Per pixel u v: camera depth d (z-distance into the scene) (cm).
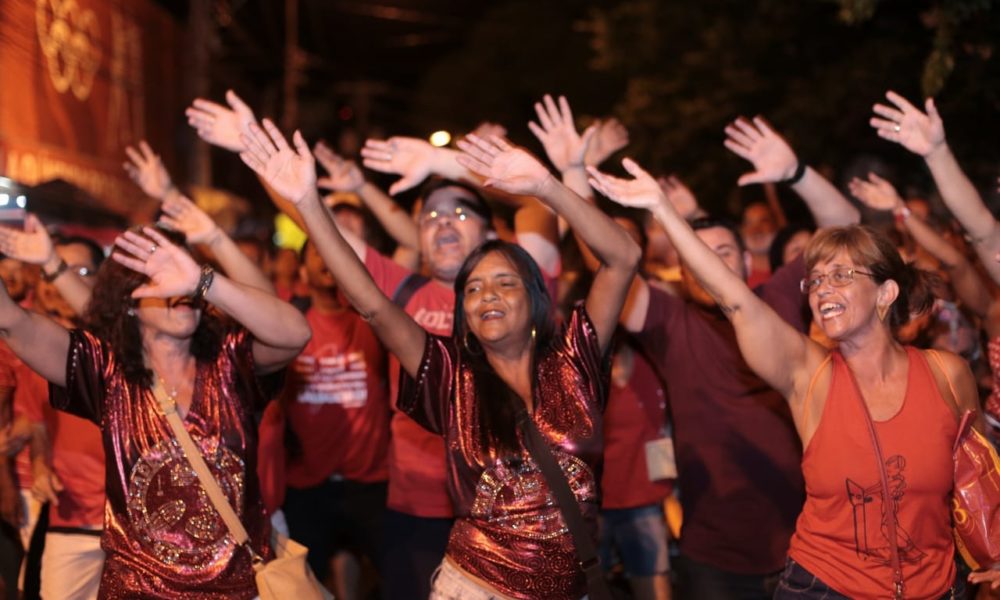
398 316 462
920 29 1407
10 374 589
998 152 1230
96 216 1380
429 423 466
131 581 437
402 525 616
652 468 673
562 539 439
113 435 442
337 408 704
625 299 472
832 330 441
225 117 563
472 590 442
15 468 634
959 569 464
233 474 446
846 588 434
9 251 523
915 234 649
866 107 1445
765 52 1678
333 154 705
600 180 447
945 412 434
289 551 463
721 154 1741
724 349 549
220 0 2445
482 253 467
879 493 430
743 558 546
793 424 546
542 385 457
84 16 1515
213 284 428
